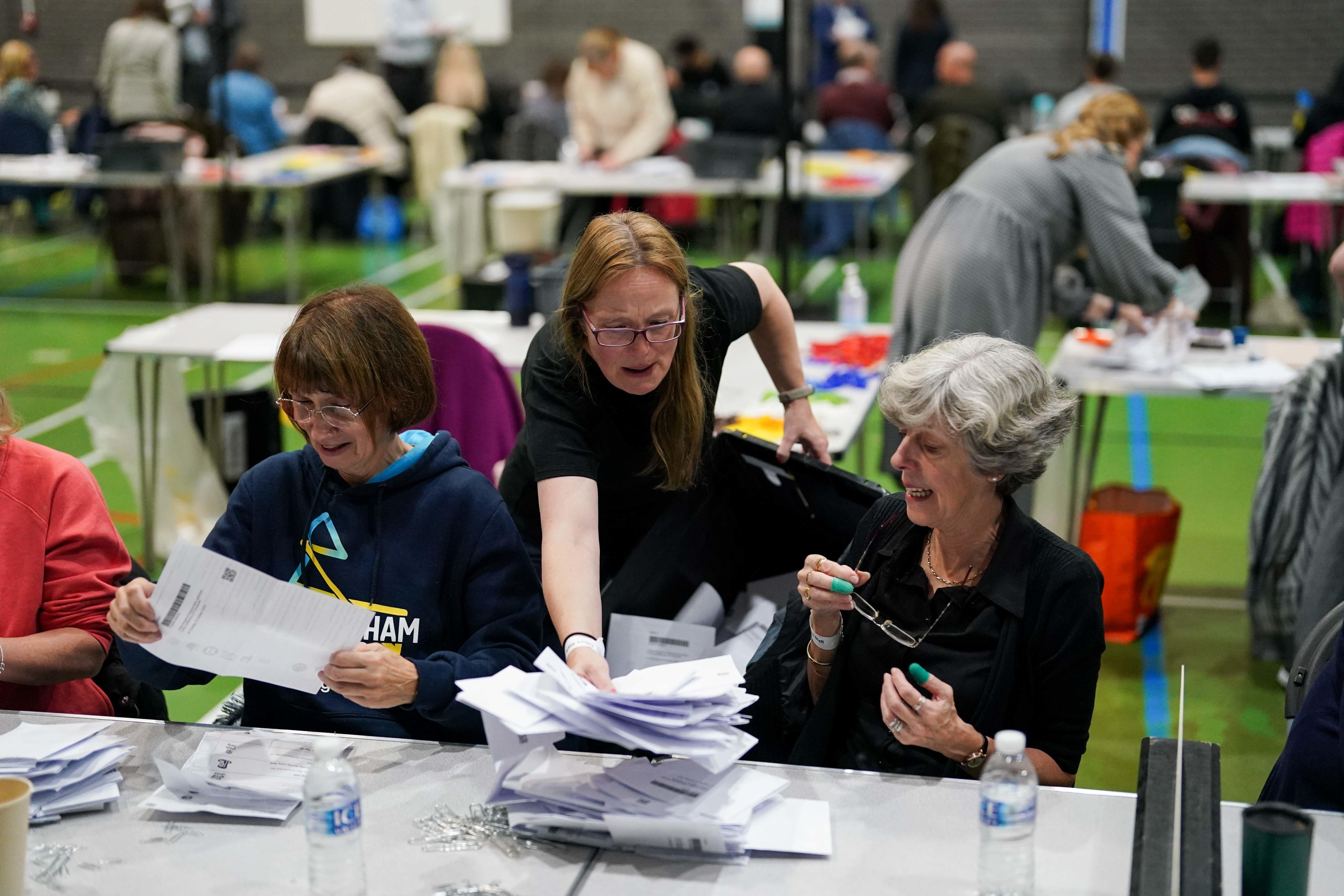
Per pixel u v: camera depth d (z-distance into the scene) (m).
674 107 10.05
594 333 1.92
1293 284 7.44
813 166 8.25
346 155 9.02
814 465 2.26
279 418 4.47
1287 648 3.31
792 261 8.07
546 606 2.26
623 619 2.24
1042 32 12.05
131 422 4.24
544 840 1.54
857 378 3.84
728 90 9.62
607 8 12.62
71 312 7.72
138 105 8.92
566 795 1.56
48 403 6.00
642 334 1.90
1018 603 1.79
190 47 8.91
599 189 7.75
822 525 2.31
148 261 8.25
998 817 1.40
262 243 9.86
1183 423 6.02
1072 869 1.46
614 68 8.35
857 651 1.91
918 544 1.90
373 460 1.89
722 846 1.48
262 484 1.93
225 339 4.18
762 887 1.44
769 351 2.50
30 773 1.61
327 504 1.91
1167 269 3.74
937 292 3.79
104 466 5.26
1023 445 1.73
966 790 1.64
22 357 6.78
